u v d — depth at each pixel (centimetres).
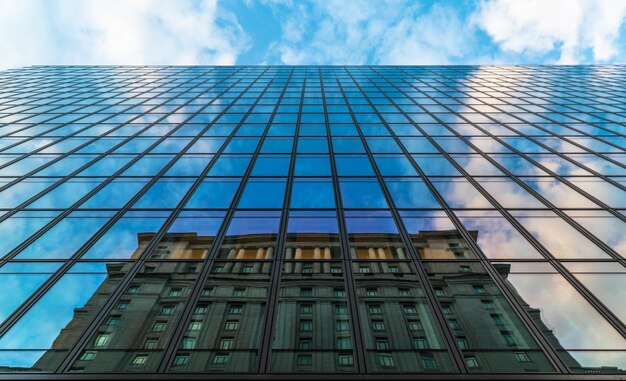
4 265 907
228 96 2678
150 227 1072
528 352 687
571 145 1709
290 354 687
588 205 1169
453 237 1009
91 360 673
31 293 825
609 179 1346
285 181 1342
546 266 897
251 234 1034
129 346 702
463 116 2175
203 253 960
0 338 716
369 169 1438
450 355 683
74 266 912
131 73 3794
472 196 1234
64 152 1645
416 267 900
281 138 1777
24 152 1641
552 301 798
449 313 772
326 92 2800
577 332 725
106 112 2289
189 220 1107
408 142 1733
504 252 949
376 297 815
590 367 656
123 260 936
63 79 3484
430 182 1328
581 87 3088
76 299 814
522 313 770
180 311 782
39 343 709
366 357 681
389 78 3481
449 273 879
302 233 1036
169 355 684
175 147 1689
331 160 1521
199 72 3844
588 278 857
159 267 908
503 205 1173
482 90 2934
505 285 843
